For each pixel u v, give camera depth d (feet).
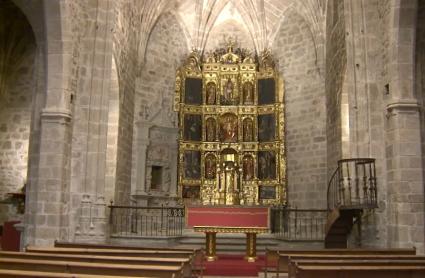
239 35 91.76
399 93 46.73
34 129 49.78
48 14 47.98
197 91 86.69
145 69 81.92
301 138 82.12
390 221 47.32
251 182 83.51
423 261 30.68
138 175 77.97
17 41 70.13
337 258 33.04
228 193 81.00
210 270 45.91
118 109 67.46
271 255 42.19
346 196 56.54
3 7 68.13
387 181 48.49
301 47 84.38
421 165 45.85
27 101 70.13
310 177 79.77
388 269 26.91
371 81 51.39
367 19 52.34
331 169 74.08
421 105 46.96
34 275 22.41
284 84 85.61
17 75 70.38
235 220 48.85
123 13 67.10
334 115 71.67
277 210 65.92
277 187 81.87
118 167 68.33
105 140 53.52
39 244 47.16
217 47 91.25
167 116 83.76
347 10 53.62
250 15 89.81
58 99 48.65
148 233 68.85
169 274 24.93
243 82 87.40
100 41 54.65
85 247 38.73
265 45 89.04
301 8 83.56
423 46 48.11
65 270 26.14
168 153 82.99
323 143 78.84
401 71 46.91
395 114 46.78
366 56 51.78
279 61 87.30
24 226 48.39
